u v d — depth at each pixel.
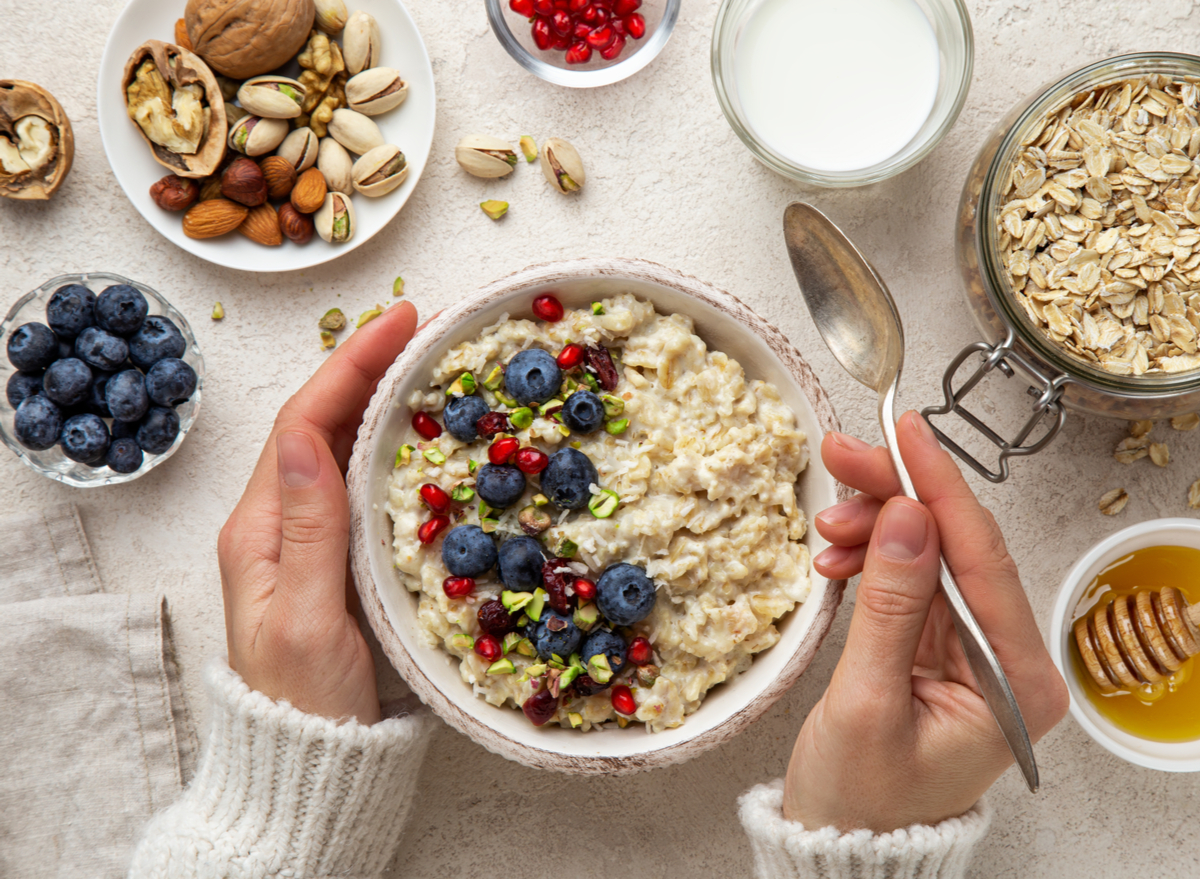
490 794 0.66
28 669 0.64
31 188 0.65
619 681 0.58
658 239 0.66
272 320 0.66
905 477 0.57
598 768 0.57
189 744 0.66
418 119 0.65
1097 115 0.61
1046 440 0.61
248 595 0.59
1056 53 0.65
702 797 0.66
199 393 0.65
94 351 0.63
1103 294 0.61
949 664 0.59
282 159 0.64
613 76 0.65
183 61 0.63
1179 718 0.63
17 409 0.64
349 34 0.64
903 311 0.66
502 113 0.66
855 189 0.65
